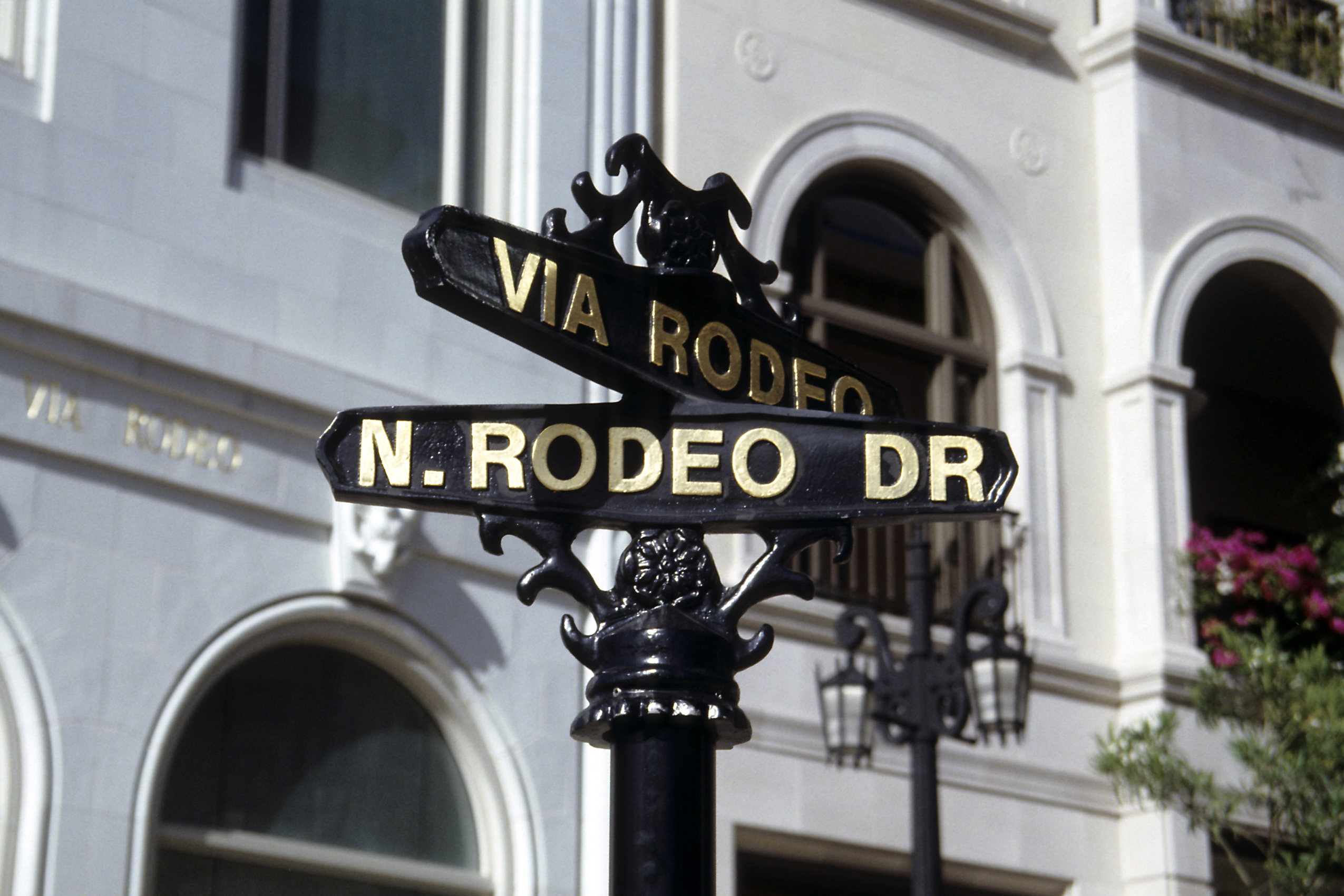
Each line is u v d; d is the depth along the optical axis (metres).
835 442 3.47
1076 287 18.36
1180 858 16.41
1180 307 18.45
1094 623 17.30
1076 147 18.83
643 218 3.57
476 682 13.21
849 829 15.41
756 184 16.39
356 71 14.07
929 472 3.46
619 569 3.39
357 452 3.39
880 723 12.41
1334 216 20.20
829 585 15.86
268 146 13.38
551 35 14.91
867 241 17.75
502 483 3.40
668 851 3.12
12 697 10.78
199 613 11.80
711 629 3.29
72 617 11.15
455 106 14.65
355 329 13.24
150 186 12.23
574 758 13.61
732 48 16.67
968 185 17.86
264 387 12.32
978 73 18.33
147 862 11.12
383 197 14.05
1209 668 13.94
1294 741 12.49
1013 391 17.55
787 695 15.30
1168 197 18.77
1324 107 20.23
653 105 15.88
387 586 12.73
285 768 12.27
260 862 11.97
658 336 3.47
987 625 16.34
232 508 12.20
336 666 12.77
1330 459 23.31
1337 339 20.14
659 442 3.45
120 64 12.23
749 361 3.61
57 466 11.31
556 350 3.34
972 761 16.14
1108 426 18.08
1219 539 21.97
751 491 3.43
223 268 12.54
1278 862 13.02
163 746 11.37
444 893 12.74
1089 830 16.69
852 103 17.36
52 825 10.70
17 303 11.07
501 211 14.54
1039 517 17.19
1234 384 22.95
